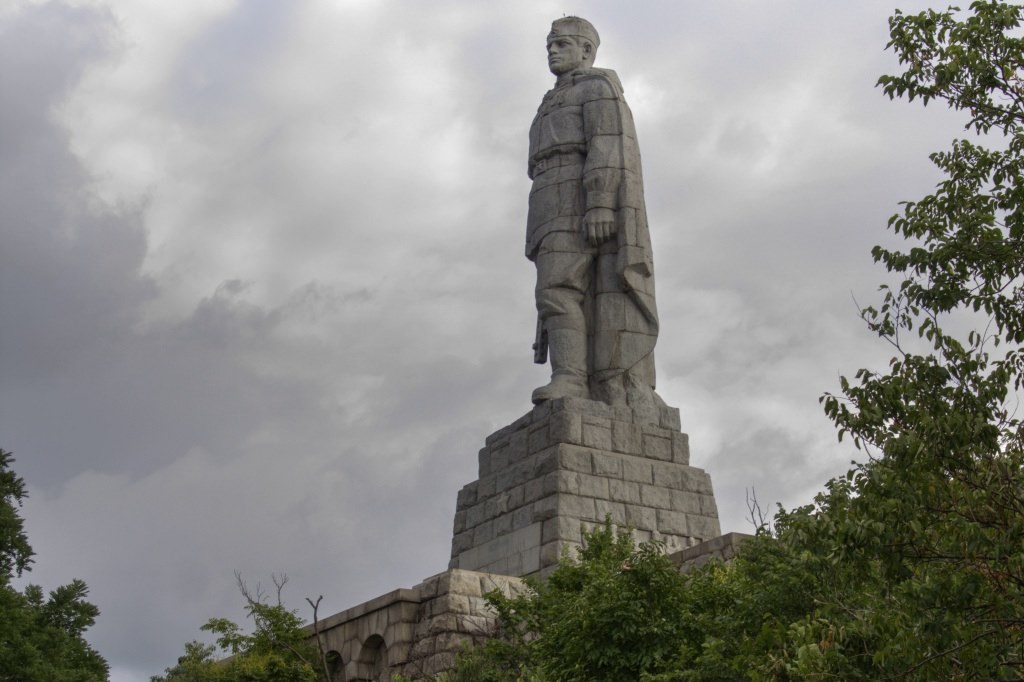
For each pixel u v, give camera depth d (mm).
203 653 30109
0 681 29062
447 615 25469
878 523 14742
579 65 33438
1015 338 16016
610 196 31312
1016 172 16859
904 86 16922
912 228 16438
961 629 14664
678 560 25688
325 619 27938
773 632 16516
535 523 28688
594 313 31297
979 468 14953
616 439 29734
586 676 19797
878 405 15430
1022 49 16516
